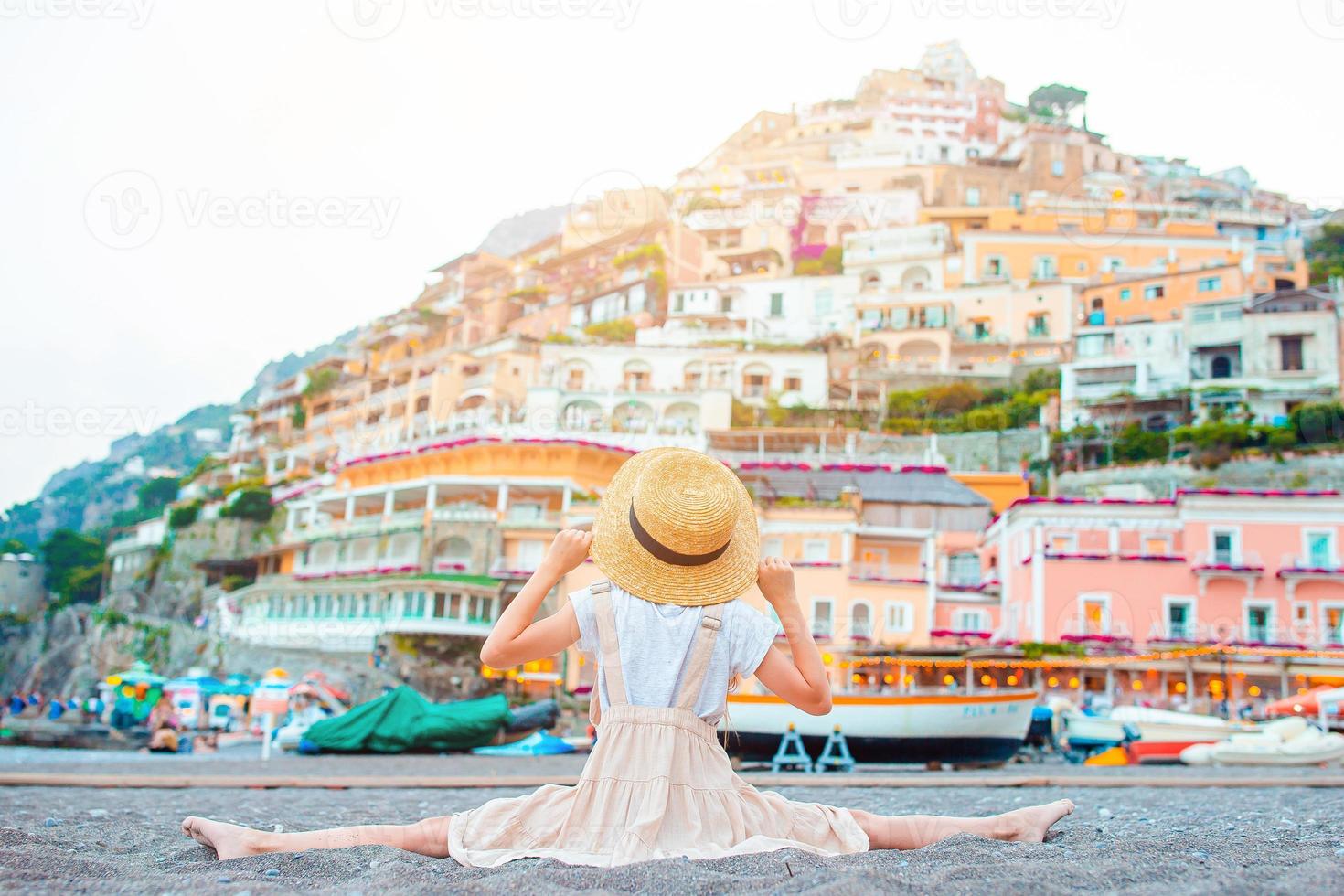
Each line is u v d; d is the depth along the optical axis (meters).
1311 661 32.19
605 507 3.38
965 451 48.12
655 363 55.75
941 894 2.49
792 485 41.09
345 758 18.06
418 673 38.75
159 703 24.59
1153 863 3.12
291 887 2.75
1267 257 52.75
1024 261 56.09
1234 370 47.50
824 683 3.29
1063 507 35.78
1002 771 16.23
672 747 3.13
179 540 57.78
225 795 8.23
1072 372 49.81
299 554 49.94
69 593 61.03
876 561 38.69
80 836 4.25
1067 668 32.88
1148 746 19.61
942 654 33.66
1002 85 62.91
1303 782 9.98
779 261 60.28
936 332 54.00
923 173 60.91
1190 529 34.88
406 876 2.71
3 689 55.66
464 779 9.40
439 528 42.53
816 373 54.28
